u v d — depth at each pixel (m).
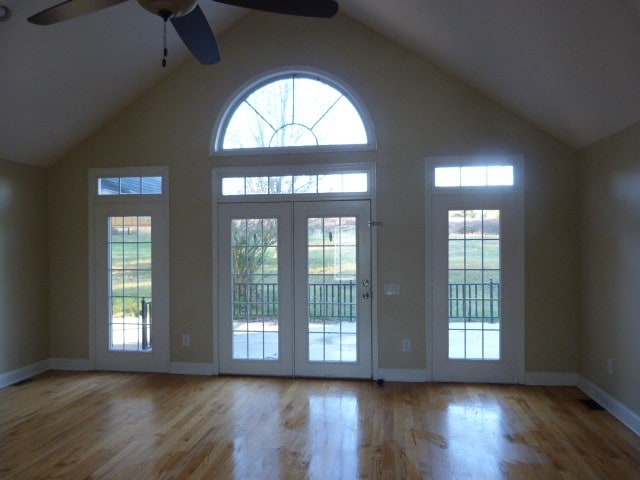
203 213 4.53
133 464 2.69
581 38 2.54
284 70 4.46
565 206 4.08
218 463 2.70
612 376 3.43
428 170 4.25
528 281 4.12
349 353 4.36
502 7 2.70
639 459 2.72
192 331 4.55
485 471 2.59
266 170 4.46
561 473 2.56
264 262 4.47
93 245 4.71
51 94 3.92
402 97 4.29
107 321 4.70
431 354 4.24
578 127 3.61
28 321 4.50
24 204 4.47
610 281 3.44
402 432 3.12
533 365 4.13
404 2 3.40
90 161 4.70
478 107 4.20
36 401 3.77
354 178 4.38
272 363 4.45
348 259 4.36
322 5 2.16
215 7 4.10
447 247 4.24
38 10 3.24
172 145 4.57
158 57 4.27
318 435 3.08
